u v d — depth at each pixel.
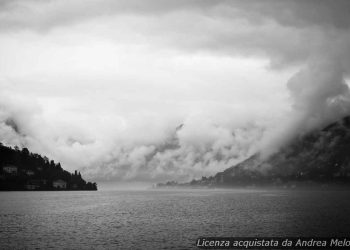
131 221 124.19
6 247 78.38
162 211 165.88
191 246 79.38
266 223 115.06
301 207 181.62
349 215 137.50
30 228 105.69
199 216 139.88
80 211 166.50
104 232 98.19
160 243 82.44
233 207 188.75
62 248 77.12
